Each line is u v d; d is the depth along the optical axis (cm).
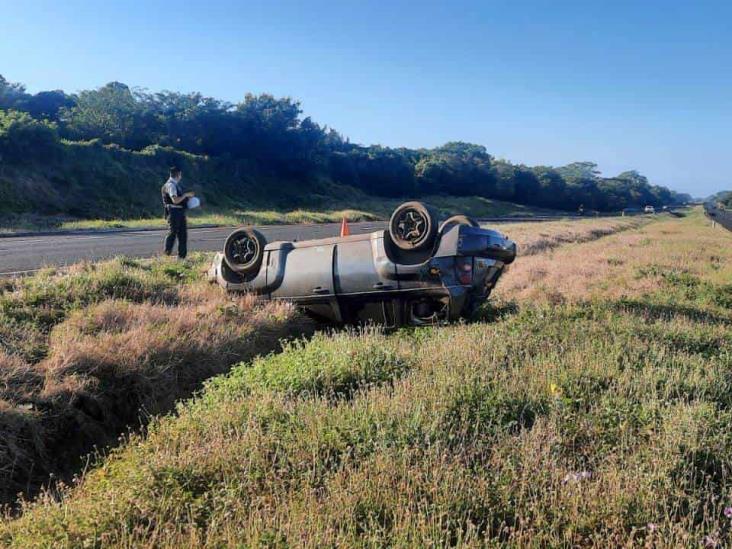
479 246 875
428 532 342
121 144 6881
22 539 363
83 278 968
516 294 1295
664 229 5131
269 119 8219
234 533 343
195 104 8019
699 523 375
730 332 890
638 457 441
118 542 349
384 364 658
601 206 16088
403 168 11069
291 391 573
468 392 547
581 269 1702
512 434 485
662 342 775
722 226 6031
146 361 677
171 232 1366
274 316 911
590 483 398
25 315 793
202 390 658
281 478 412
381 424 481
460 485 392
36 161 4562
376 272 894
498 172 13812
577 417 513
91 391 619
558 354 701
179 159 6400
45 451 544
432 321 896
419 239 870
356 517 364
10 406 540
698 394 591
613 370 640
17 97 7919
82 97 7094
